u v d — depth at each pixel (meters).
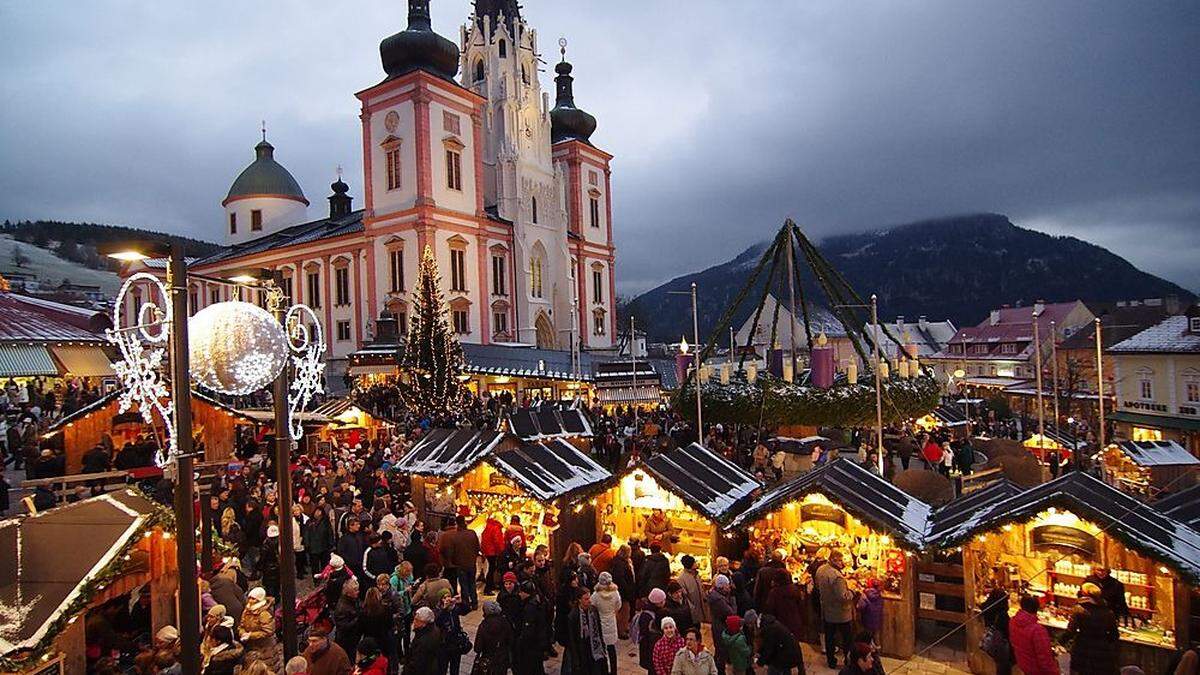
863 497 13.71
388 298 59.31
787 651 10.51
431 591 11.87
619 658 12.97
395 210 59.81
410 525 17.14
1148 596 11.45
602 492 16.61
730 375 29.95
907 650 12.52
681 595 11.66
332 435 32.09
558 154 78.25
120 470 21.33
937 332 115.50
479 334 61.84
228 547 15.03
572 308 72.00
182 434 7.88
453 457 19.55
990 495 13.90
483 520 17.73
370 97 61.41
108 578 10.03
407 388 38.97
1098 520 11.28
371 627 11.55
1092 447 28.91
